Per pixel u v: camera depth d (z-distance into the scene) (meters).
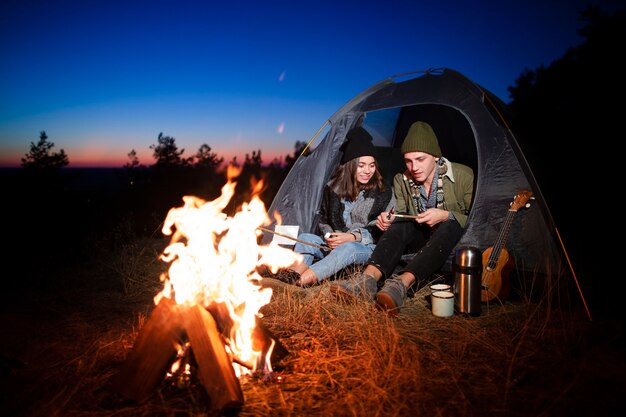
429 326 2.78
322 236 3.97
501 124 3.41
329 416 1.87
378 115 4.58
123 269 4.28
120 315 3.15
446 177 3.53
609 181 5.55
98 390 2.07
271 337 2.28
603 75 6.86
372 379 2.10
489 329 2.71
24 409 1.93
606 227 4.72
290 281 3.46
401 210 3.78
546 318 2.82
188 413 1.88
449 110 4.43
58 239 6.36
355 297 2.98
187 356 2.08
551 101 7.66
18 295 3.61
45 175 9.36
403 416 1.87
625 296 3.20
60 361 2.39
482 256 3.16
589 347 2.46
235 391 1.86
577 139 6.40
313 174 4.08
